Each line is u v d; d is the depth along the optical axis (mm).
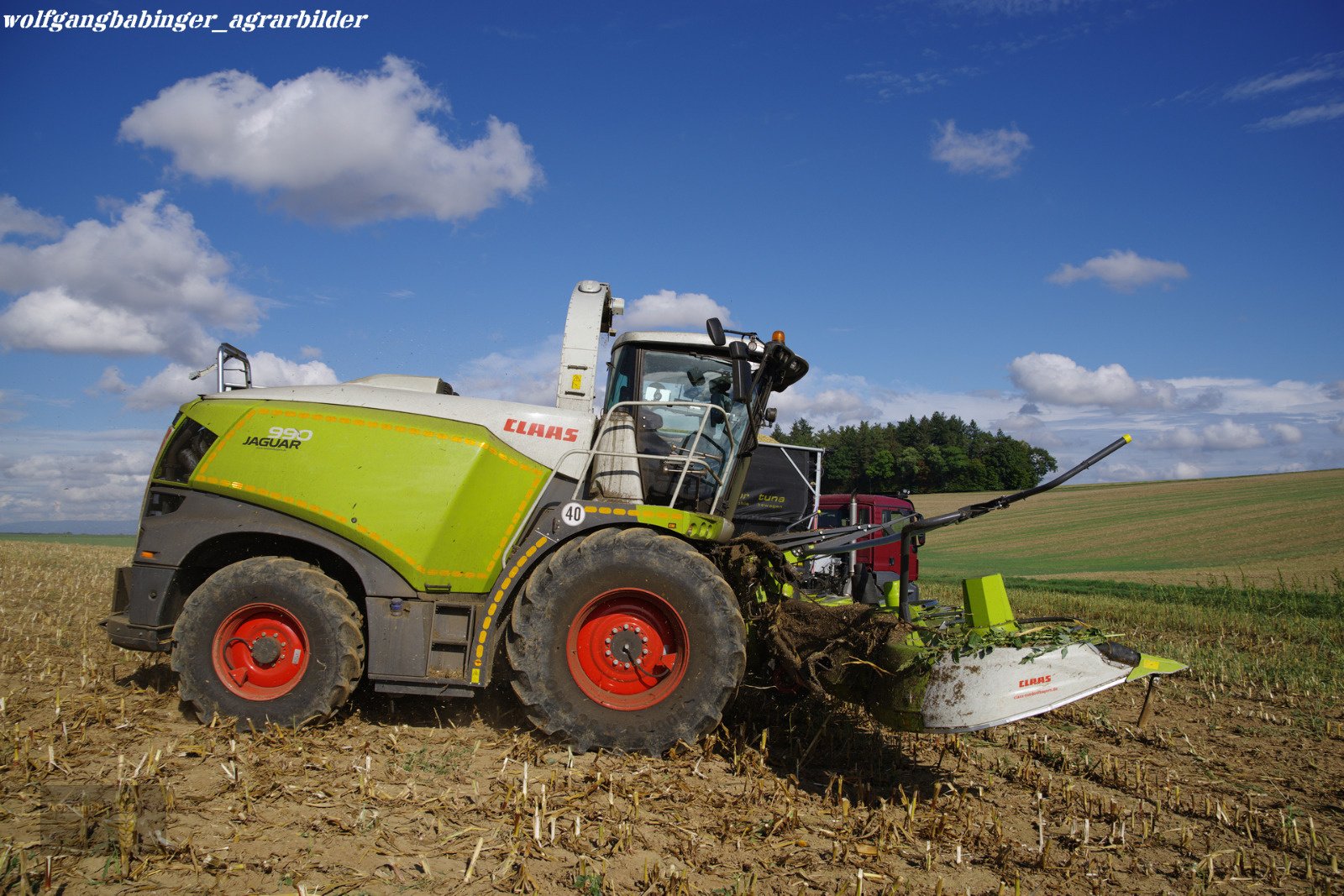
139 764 3879
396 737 4762
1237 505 45469
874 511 15688
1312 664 8695
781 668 4977
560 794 3852
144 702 5297
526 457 5184
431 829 3430
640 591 4734
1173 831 4000
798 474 13031
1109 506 51156
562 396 5531
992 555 35375
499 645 5438
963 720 3902
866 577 6023
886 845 3510
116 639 5133
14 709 4918
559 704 4660
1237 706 6852
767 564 5094
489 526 5023
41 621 8484
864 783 4367
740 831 3561
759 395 5758
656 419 5551
